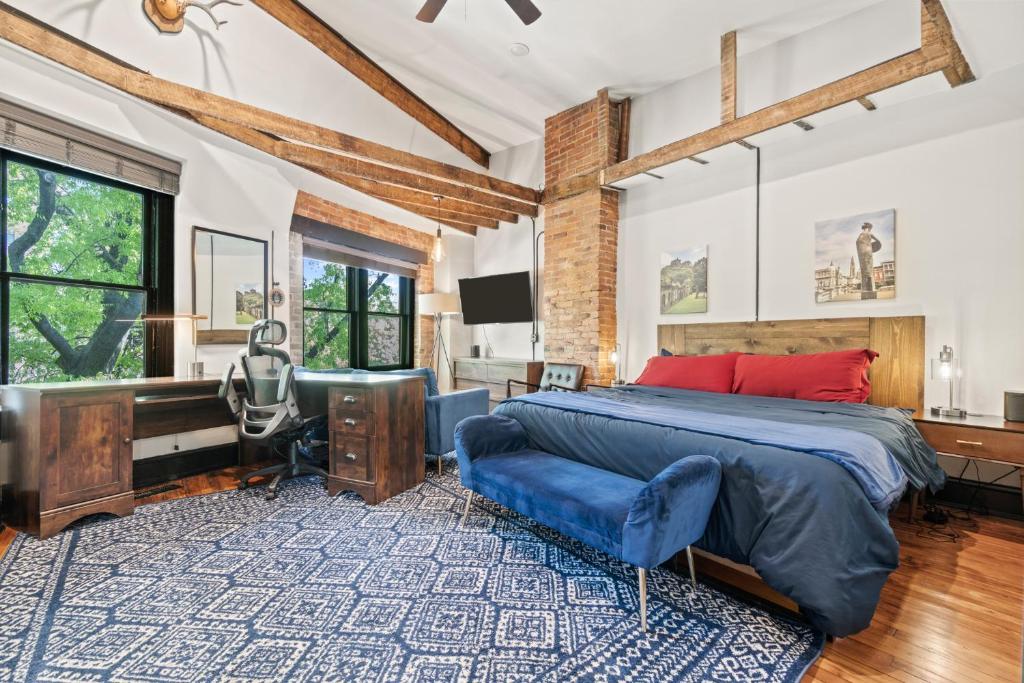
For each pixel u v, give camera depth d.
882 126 3.19
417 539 2.30
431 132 5.33
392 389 2.90
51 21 2.53
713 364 3.50
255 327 2.98
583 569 2.01
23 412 2.34
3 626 1.56
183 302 3.56
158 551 2.14
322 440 3.66
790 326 3.56
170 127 3.31
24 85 2.59
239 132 3.53
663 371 3.72
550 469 2.21
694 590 1.84
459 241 6.68
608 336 4.76
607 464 2.24
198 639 1.51
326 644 1.49
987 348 2.81
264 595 1.78
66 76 2.74
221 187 3.77
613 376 4.78
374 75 4.58
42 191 2.94
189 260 3.59
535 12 2.70
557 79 4.36
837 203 3.39
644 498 1.54
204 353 3.71
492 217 5.89
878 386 3.15
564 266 5.05
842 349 3.31
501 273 6.29
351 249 5.39
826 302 3.44
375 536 2.33
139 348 3.44
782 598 1.76
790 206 3.62
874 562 1.51
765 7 3.26
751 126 3.40
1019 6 2.10
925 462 2.29
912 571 2.02
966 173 2.88
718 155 3.93
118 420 2.56
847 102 3.00
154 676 1.34
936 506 2.80
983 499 2.79
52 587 1.82
